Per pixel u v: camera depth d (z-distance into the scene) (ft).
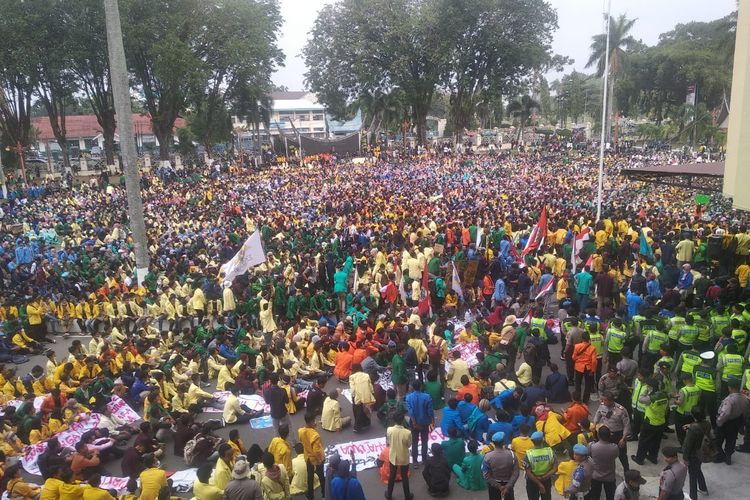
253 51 176.04
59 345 59.11
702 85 264.72
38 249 88.33
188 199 123.44
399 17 198.59
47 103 173.99
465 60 205.46
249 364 47.01
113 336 52.44
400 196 113.39
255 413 41.04
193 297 59.88
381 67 214.69
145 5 156.15
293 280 64.08
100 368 44.75
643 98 293.64
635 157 176.14
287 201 117.91
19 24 143.74
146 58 170.40
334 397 38.27
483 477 29.55
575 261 64.59
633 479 23.98
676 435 33.78
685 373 32.35
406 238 78.64
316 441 30.27
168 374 42.86
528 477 26.61
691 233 65.67
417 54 205.77
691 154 190.08
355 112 230.68
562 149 216.13
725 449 32.09
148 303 60.49
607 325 45.91
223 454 28.53
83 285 65.46
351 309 57.21
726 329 37.40
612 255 65.82
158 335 52.90
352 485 26.13
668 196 112.57
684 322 40.37
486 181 136.98
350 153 205.36
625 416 29.96
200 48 174.40
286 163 189.16
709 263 62.54
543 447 26.61
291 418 40.52
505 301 56.95
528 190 118.21
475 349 48.16
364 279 64.80
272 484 26.91
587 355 38.68
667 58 267.59
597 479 26.66
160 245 83.61
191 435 36.58
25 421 37.01
